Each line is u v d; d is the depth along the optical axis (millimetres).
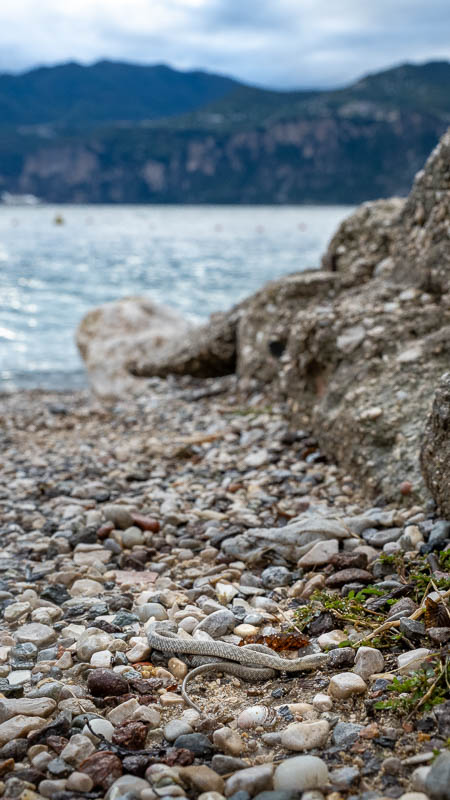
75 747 1071
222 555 1516
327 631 1265
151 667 1220
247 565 1494
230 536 1570
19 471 2191
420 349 1849
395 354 1910
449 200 2111
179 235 22859
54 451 2465
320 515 1579
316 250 15102
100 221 37156
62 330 5980
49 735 1102
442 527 1423
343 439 1834
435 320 1945
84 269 10797
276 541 1521
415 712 1080
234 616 1301
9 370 4750
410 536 1442
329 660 1193
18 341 5582
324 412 1983
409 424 1696
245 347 3002
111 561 1552
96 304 7129
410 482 1602
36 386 4348
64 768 1052
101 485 1947
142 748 1083
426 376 1773
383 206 2828
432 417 1494
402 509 1575
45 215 49562
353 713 1104
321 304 2371
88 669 1214
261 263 11742
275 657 1192
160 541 1604
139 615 1343
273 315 2830
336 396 1962
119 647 1262
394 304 2084
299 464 1929
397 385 1795
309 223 34406
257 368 2850
